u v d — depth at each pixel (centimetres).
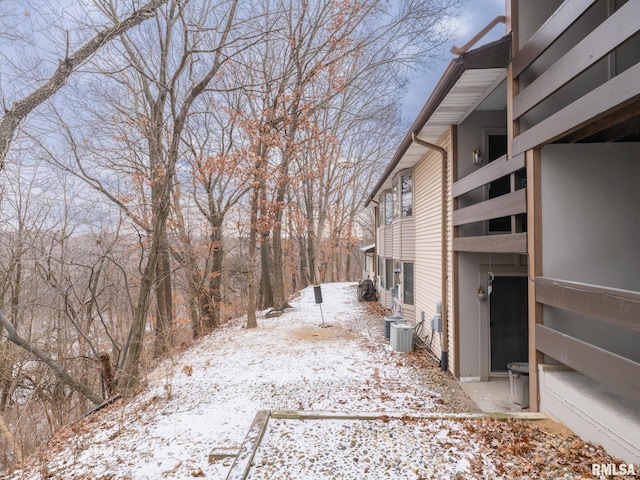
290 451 327
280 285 1606
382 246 1524
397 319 940
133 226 1230
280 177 1393
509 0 453
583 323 381
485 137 660
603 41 277
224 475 383
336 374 704
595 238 378
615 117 314
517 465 290
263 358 855
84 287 1258
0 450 696
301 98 1298
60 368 807
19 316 1159
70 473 421
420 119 647
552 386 366
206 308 1664
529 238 390
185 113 896
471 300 663
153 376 819
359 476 287
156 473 399
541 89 366
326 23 1273
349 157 2930
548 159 381
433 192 817
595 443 307
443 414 397
